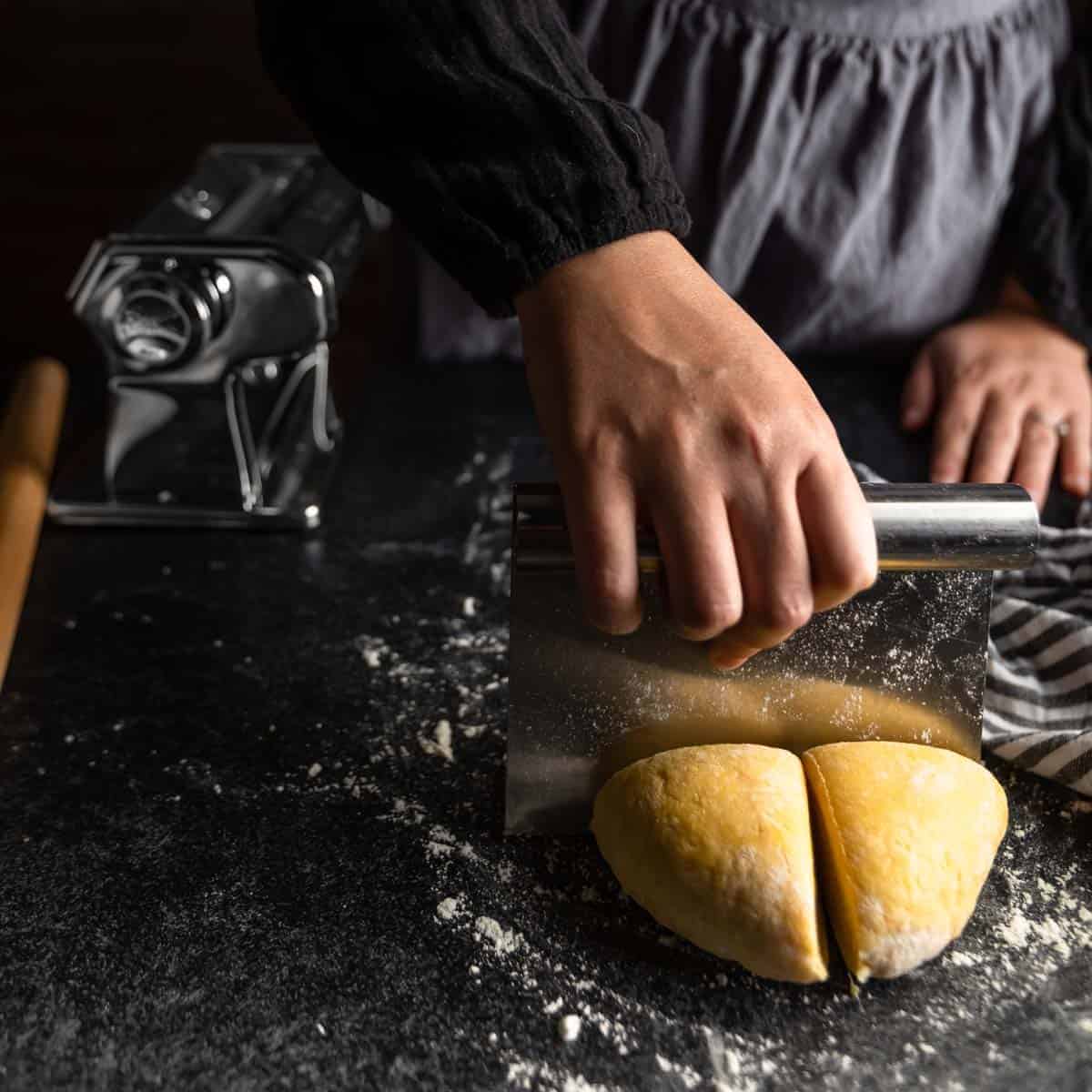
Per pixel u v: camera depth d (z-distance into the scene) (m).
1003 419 0.88
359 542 0.82
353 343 1.67
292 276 0.75
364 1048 0.48
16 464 0.84
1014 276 0.95
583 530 0.48
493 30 0.56
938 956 0.52
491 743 0.64
